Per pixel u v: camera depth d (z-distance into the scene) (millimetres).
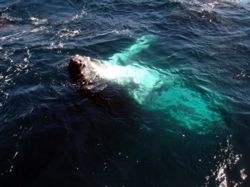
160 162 8227
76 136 8844
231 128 9242
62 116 9461
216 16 16250
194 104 10047
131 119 9391
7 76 11516
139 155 8391
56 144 8609
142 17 16109
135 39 13961
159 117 9484
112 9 17062
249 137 9000
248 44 13680
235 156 8438
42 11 17172
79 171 7965
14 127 9164
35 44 13781
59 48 13344
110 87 10453
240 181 7832
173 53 12828
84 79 10672
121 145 8641
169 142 8742
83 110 9648
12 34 14953
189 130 9102
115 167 8078
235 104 10180
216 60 12492
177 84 10938
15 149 8492
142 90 10477
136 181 7781
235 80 11383
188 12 16422
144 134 8953
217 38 14172
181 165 8172
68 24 15695
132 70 11500
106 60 12320
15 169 8000
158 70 11680
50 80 11102
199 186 7719
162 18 15906
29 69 11836
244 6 17969
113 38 14070
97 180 7781
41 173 7902
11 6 17672
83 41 13906
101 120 9320
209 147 8648
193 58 12562
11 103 10133
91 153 8414
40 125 9188
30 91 10625
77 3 17906
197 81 11188
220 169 8102
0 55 12938
